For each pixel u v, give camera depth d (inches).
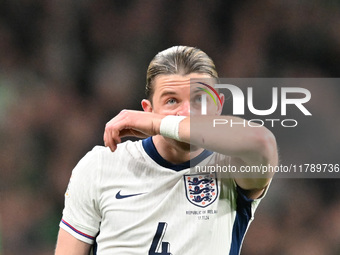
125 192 352.8
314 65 1173.7
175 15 1186.0
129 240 347.9
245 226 362.9
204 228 343.3
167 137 336.5
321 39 1175.6
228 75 1174.3
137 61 1173.1
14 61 1155.9
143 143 364.2
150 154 357.1
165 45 1179.9
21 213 1036.5
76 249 364.2
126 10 1186.6
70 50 1168.8
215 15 1186.0
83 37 1175.6
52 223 1040.8
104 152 368.8
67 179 1075.3
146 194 349.4
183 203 346.9
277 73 1171.3
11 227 1021.2
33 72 1152.2
